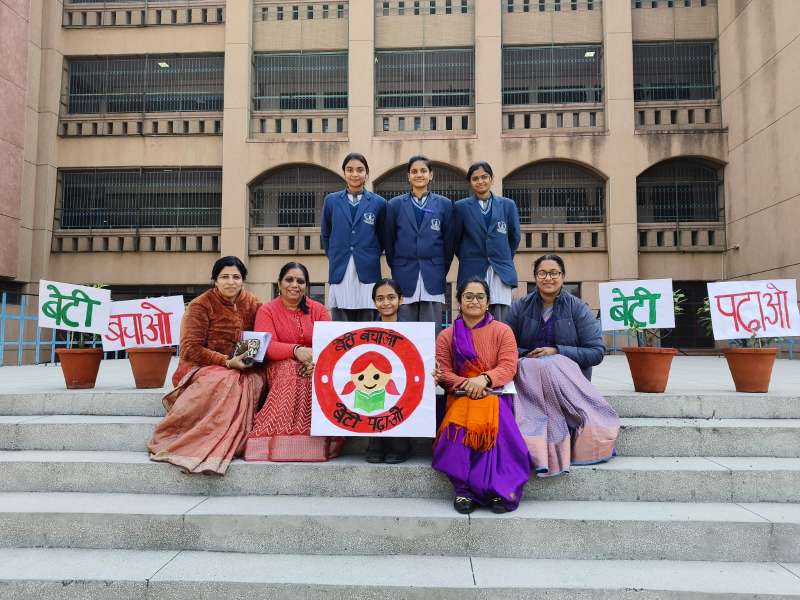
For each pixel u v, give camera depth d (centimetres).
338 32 1380
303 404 332
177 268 1366
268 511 277
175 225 1385
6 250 1238
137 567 252
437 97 1374
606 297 452
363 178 424
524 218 1348
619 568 254
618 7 1320
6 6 1229
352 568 254
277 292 1355
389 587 234
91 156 1380
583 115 1330
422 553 270
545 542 268
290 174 1376
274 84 1392
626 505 291
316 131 1362
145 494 310
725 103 1305
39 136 1345
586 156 1303
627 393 398
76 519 275
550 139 1309
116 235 1373
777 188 1131
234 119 1344
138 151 1381
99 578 240
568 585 236
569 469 304
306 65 1390
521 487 287
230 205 1336
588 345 365
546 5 1364
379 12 1385
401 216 419
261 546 272
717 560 263
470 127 1345
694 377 601
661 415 369
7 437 350
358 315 431
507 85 1368
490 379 303
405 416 311
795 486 299
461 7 1373
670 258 1322
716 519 266
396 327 321
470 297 322
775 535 262
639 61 1359
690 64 1354
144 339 445
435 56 1380
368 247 425
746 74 1228
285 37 1389
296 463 313
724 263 1314
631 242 1284
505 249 421
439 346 333
